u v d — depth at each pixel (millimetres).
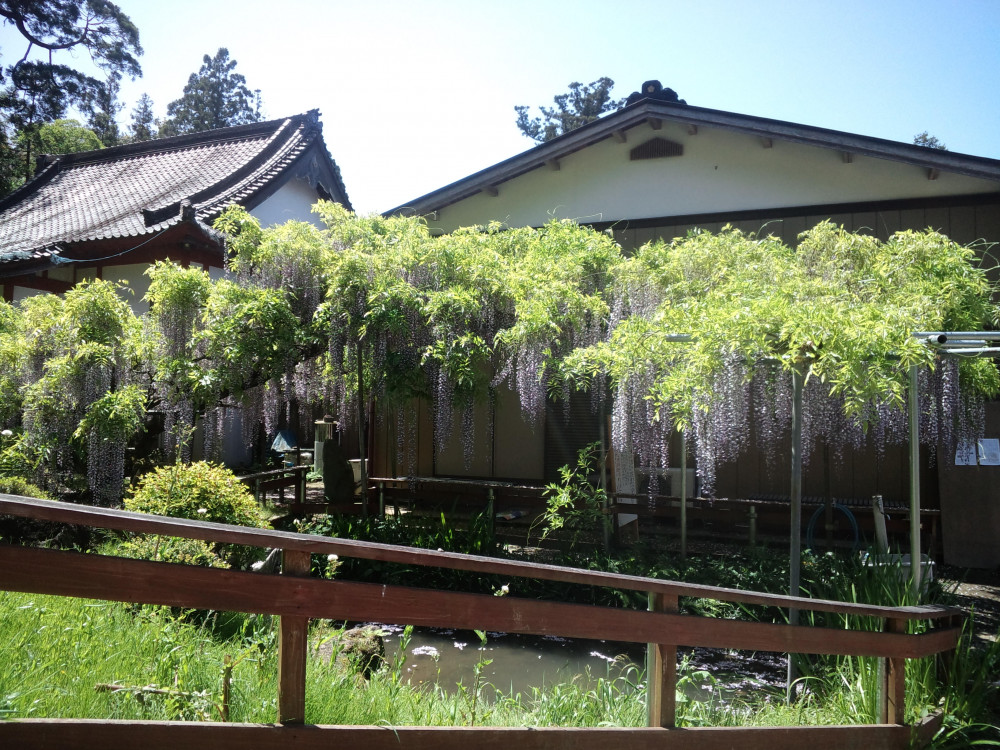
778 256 6340
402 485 7895
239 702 2518
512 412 9234
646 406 5598
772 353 3998
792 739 2670
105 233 10547
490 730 2129
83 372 6574
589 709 3162
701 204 8922
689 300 4840
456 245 6898
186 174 13461
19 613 2936
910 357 3793
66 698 2320
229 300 6797
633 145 9242
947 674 3371
